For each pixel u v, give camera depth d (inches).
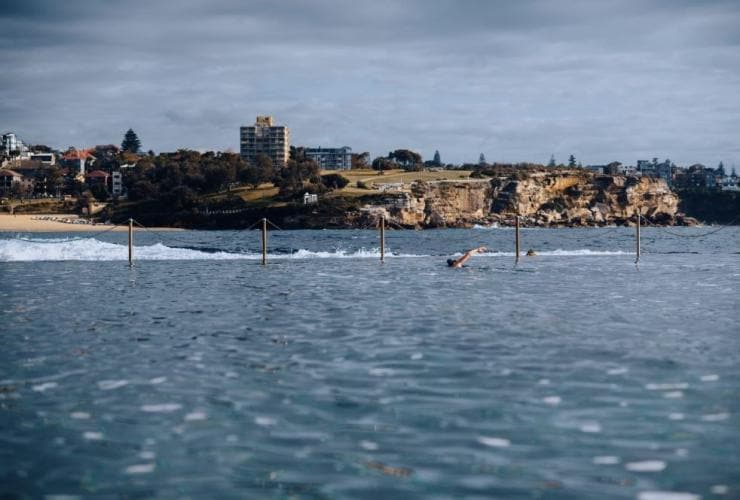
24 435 406.0
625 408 452.1
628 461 359.9
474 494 321.7
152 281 1344.7
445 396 484.1
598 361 593.6
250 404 466.9
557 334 729.0
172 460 366.3
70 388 509.4
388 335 725.9
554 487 328.8
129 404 467.8
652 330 753.0
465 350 644.7
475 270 1600.6
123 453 376.8
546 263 1822.1
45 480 340.8
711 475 340.8
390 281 1332.4
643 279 1374.3
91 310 927.0
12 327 783.7
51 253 2105.1
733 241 4067.4
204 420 432.8
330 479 340.5
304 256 2139.5
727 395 480.4
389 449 380.5
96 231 7047.2
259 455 372.8
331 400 475.5
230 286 1244.5
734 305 970.7
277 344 677.3
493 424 421.4
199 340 700.7
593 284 1275.8
